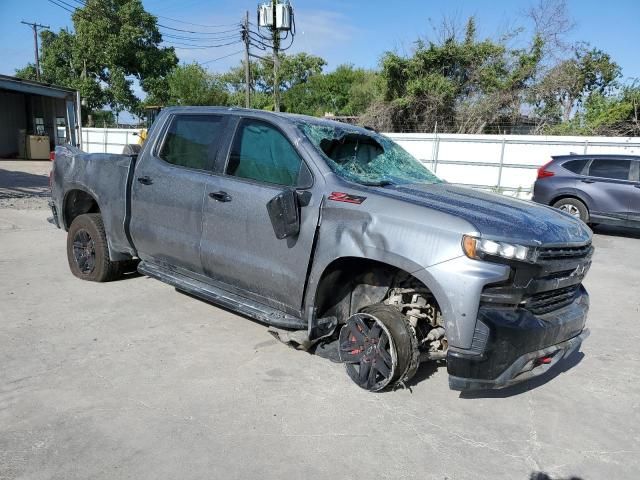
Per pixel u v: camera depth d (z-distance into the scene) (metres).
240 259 4.14
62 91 25.36
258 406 3.47
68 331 4.50
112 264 5.68
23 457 2.81
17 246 7.46
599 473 3.00
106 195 5.32
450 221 3.21
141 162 5.00
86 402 3.39
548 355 3.42
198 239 4.45
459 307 3.11
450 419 3.48
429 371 4.16
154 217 4.83
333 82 48.91
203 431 3.15
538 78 25.05
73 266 5.96
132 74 38.41
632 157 11.04
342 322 4.03
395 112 26.72
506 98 24.88
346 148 4.27
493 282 3.10
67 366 3.87
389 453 3.05
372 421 3.38
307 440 3.12
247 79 27.94
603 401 3.87
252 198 4.04
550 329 3.32
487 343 3.12
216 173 4.39
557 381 4.16
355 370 3.81
